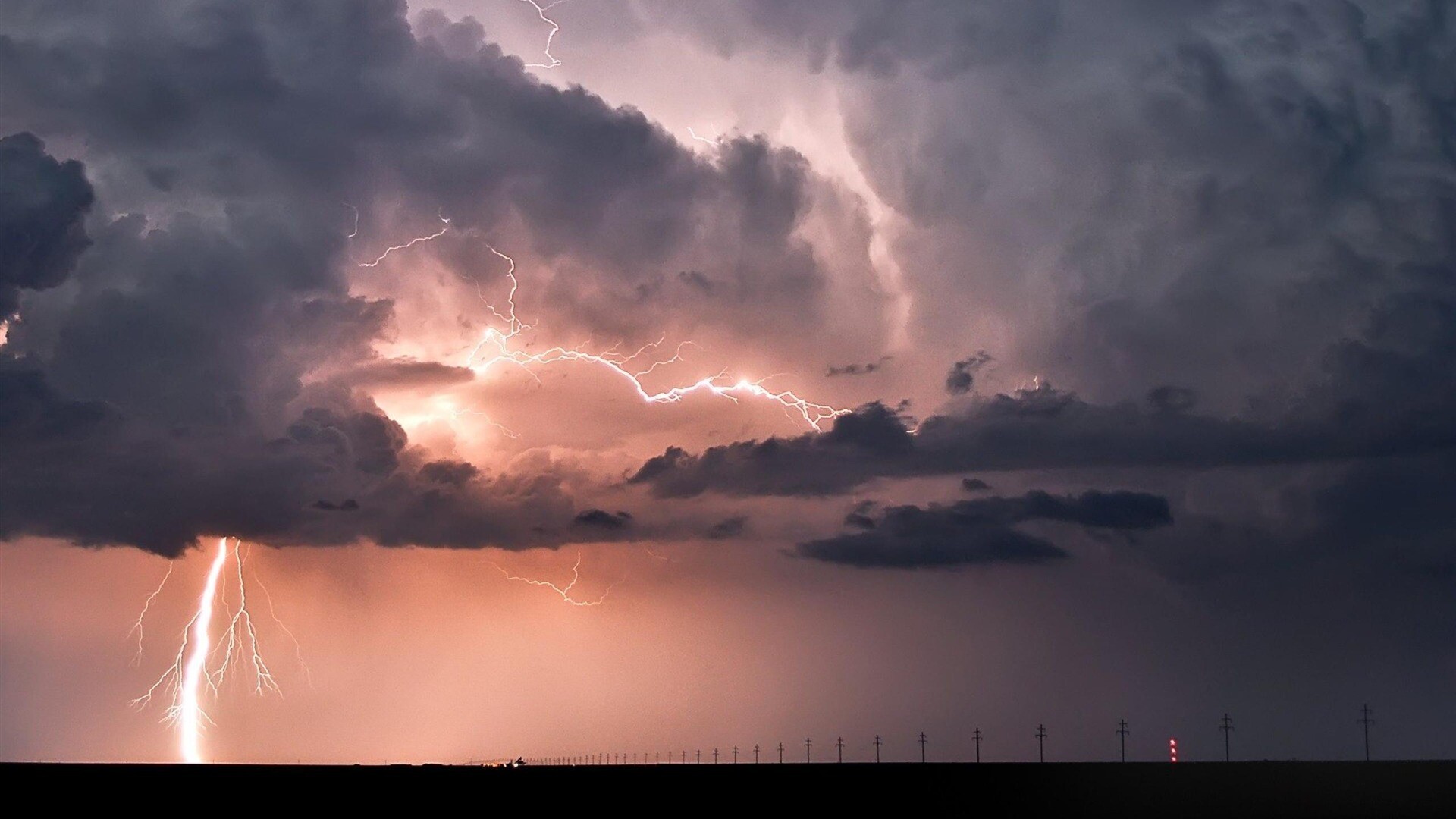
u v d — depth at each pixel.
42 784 87.81
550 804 73.19
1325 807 77.62
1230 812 73.50
